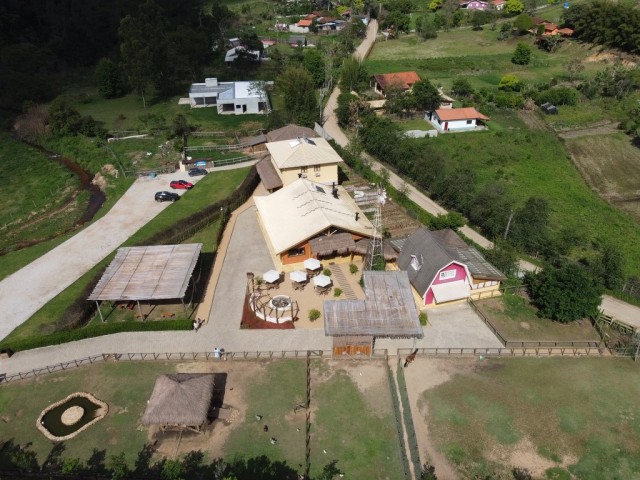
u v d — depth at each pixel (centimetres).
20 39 17475
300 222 6856
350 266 6819
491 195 7888
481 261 6450
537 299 6009
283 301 6000
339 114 12031
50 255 7325
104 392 5028
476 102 13125
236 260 7094
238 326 5838
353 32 18738
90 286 6341
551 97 12769
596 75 13825
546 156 10481
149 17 14888
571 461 4331
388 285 5675
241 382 5088
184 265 6225
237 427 4619
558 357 5416
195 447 4438
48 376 5244
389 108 12450
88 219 8562
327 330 5288
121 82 14538
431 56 16988
